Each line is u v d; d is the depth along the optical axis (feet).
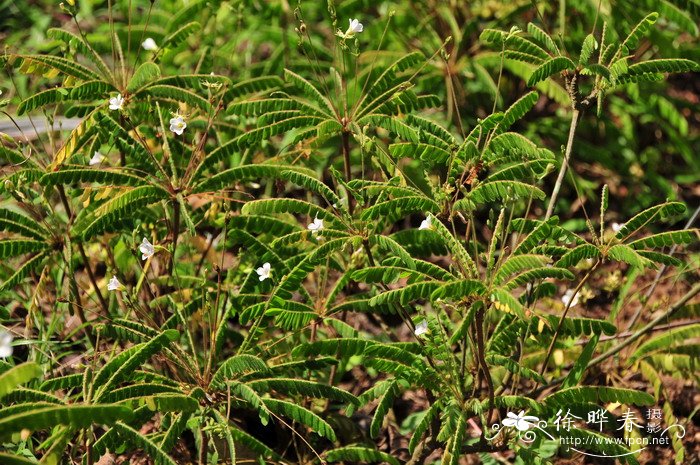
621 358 19.30
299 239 15.94
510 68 23.82
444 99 25.49
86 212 17.57
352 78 24.70
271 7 25.96
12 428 10.96
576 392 14.83
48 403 12.32
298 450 18.08
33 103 17.07
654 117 26.81
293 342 17.94
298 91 20.68
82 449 16.93
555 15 26.45
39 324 18.88
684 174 26.99
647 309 21.56
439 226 14.79
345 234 15.83
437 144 16.65
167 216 17.92
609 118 27.58
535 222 16.17
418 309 16.24
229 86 19.79
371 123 17.19
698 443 18.71
